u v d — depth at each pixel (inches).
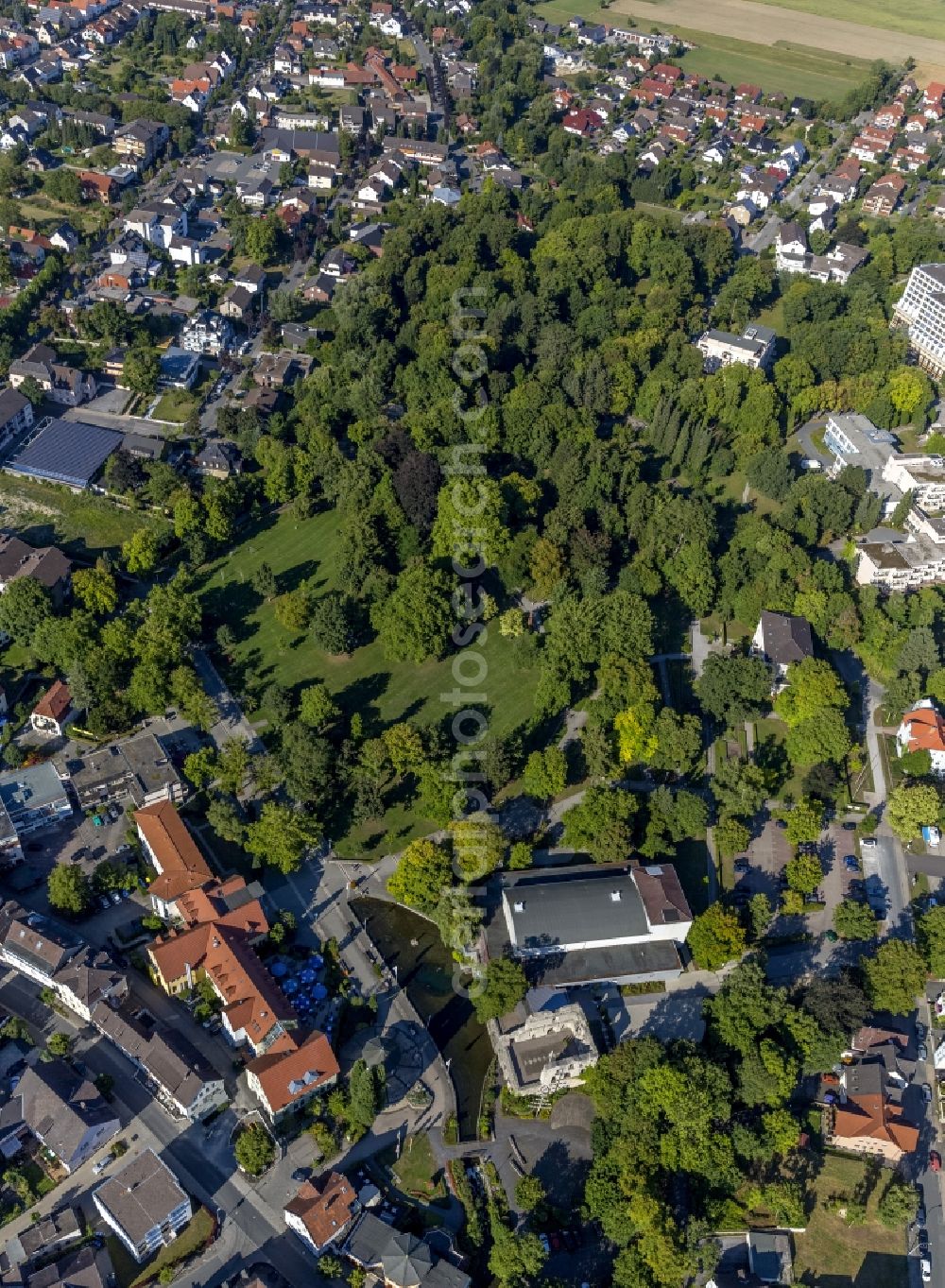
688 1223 7524.6
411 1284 7012.8
